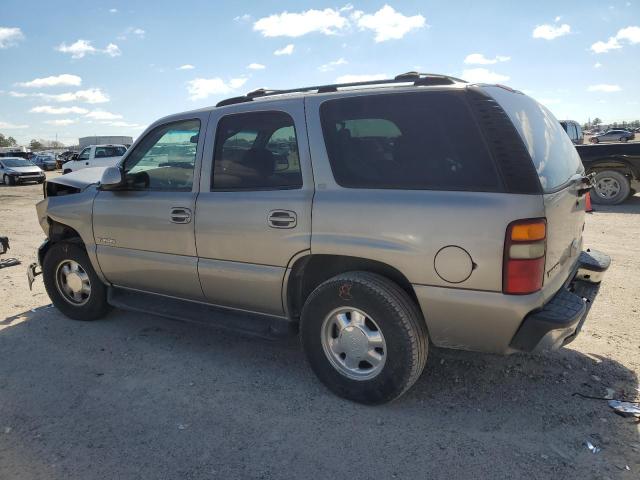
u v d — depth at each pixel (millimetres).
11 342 4449
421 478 2553
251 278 3521
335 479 2570
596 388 3334
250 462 2721
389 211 2928
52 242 4965
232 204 3541
